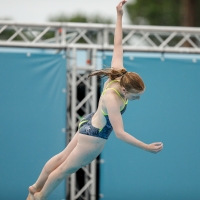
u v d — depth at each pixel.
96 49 23.75
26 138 23.28
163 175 23.84
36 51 23.67
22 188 23.11
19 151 23.22
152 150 13.49
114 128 13.98
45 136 23.34
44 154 23.28
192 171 23.97
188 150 23.97
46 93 23.50
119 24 16.03
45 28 23.91
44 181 15.94
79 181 24.88
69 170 15.38
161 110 23.97
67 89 23.62
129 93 14.30
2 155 23.12
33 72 23.52
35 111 23.39
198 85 24.22
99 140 14.98
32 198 16.11
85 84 23.95
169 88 24.06
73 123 23.34
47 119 23.44
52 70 23.61
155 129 23.86
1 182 23.06
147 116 23.86
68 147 15.73
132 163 23.72
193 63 24.28
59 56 23.64
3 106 23.28
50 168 15.74
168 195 23.80
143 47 24.27
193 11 48.81
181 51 24.30
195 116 24.11
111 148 23.67
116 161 23.62
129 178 23.67
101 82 23.80
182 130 24.00
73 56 23.56
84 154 15.09
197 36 24.73
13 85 23.39
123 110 14.83
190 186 23.91
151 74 24.05
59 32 24.11
